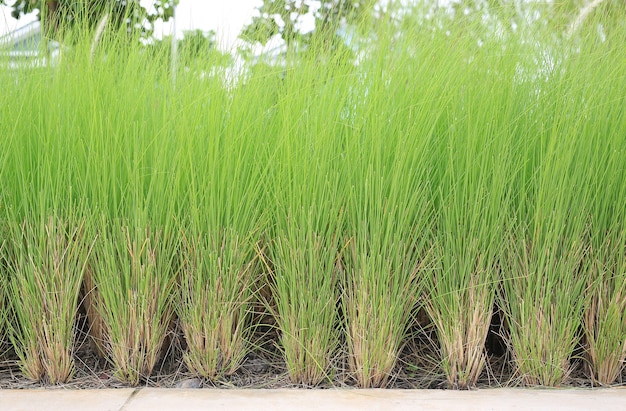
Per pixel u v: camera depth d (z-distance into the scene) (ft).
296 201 5.70
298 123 5.84
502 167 5.66
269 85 6.38
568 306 5.75
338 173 5.62
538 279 5.73
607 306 5.89
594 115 5.91
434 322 5.93
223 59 6.32
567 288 5.74
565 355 5.84
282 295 5.76
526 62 6.25
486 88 5.88
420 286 5.80
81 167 5.96
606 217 5.82
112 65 6.66
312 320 5.71
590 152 5.72
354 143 5.70
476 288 5.77
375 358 5.73
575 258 5.72
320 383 5.90
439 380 6.12
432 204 5.87
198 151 5.96
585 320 5.98
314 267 5.65
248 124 5.95
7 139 5.86
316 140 5.65
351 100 6.00
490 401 5.26
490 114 5.81
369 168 5.53
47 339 5.76
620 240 5.84
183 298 5.89
